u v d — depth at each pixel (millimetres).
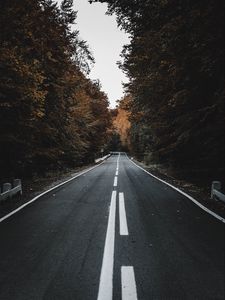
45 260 6293
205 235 8070
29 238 7801
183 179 23484
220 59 11336
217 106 14359
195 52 11766
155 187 18031
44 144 24953
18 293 4910
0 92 13992
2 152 17812
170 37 11211
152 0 10742
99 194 15156
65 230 8523
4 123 15812
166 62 14555
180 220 9680
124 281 5324
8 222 9445
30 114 15984
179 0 10078
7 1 12125
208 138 17328
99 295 4844
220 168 19000
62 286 5145
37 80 14406
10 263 6141
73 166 41188
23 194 15617
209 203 12773
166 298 4754
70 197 14266
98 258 6398
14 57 12500
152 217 10078
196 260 6316
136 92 23562
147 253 6707
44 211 11039
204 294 4891
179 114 19734
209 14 9852
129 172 30734
